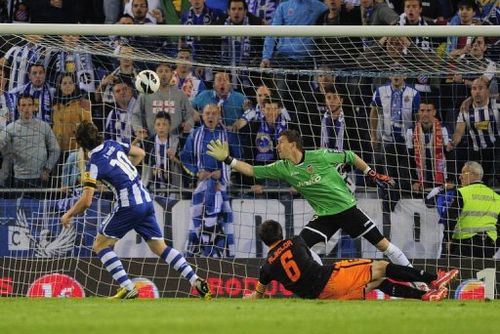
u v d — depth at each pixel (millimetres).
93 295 37938
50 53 42062
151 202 32156
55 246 39156
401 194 40500
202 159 41031
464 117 42031
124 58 40625
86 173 31172
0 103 41219
